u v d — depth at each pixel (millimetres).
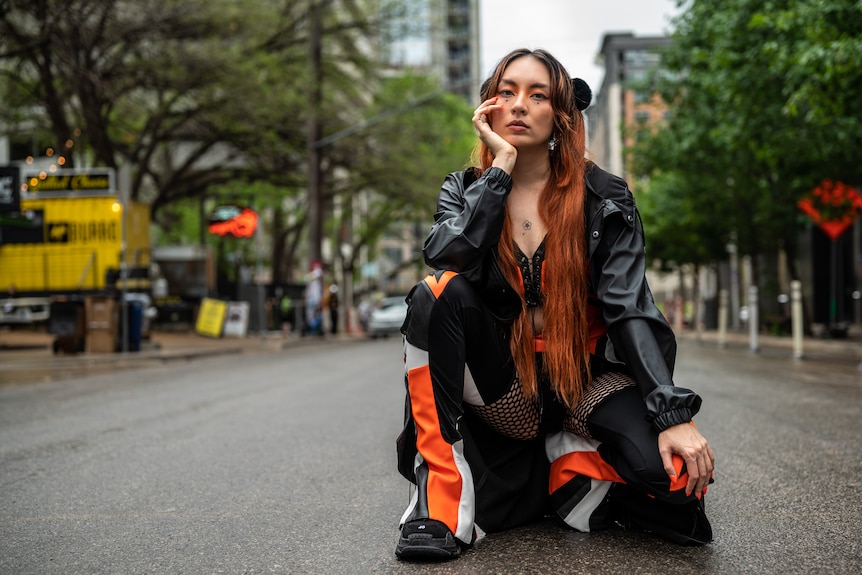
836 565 2207
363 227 42844
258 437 4961
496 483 2457
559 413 2480
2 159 24531
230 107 20422
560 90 2500
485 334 2355
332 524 2789
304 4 25891
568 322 2416
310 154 25703
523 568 2188
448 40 28188
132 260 21297
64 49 15875
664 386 2188
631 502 2465
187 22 19094
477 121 2471
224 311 24391
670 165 22875
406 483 3512
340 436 4953
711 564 2215
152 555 2443
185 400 7457
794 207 21625
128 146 25188
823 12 10266
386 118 27312
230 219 24453
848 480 3408
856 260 28844
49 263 21375
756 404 6438
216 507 3092
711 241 30172
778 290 25047
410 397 2395
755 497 3109
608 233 2406
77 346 14961
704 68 18438
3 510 3115
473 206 2344
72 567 2336
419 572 2188
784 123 14648
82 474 3859
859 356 14578
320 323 26656
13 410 6828
